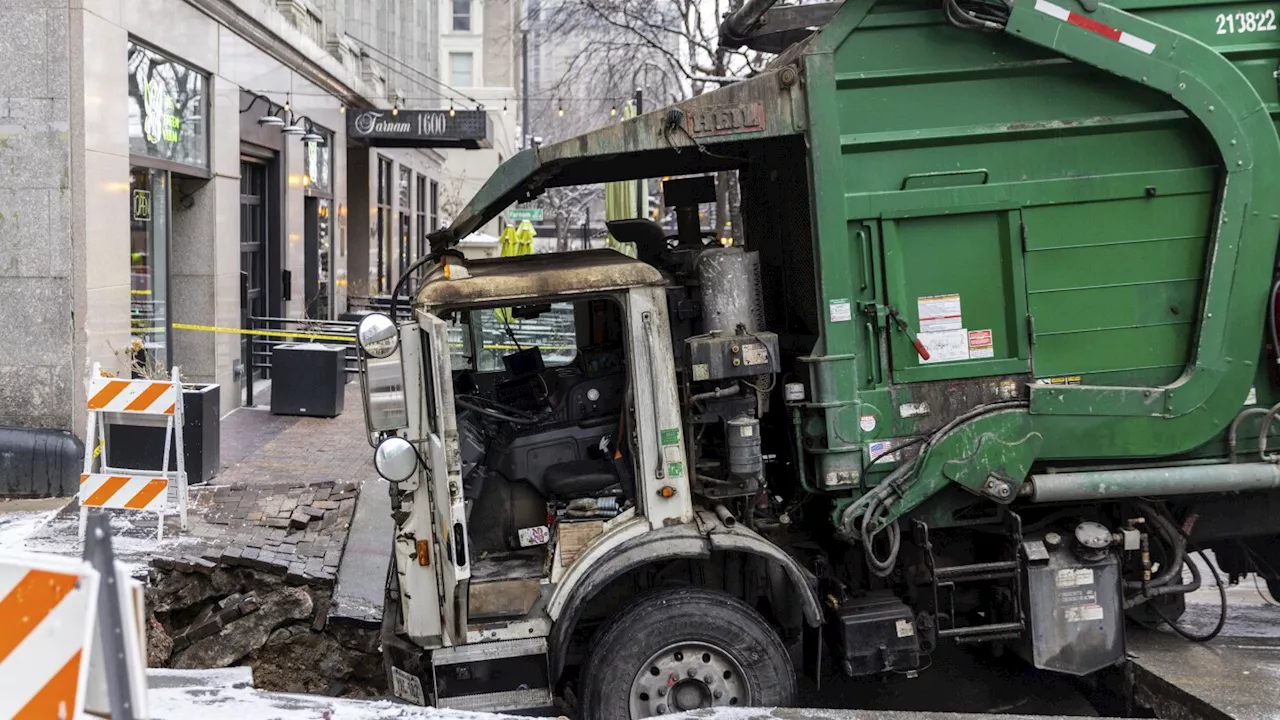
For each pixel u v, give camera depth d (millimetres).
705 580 5707
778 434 5992
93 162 10352
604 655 5230
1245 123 5500
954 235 5535
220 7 14117
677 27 20562
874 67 5504
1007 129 5512
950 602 5676
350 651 7215
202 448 9680
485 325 6340
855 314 5504
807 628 5840
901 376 5520
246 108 15680
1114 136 5578
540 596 5398
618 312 5891
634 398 5418
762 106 5496
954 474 5500
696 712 4965
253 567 7461
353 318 19328
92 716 3125
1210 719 5168
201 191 14227
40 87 10086
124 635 2955
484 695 5328
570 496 5652
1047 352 5574
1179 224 5602
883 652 5492
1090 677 6121
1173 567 5836
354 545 8086
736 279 5531
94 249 10383
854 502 5516
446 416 5145
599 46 22781
